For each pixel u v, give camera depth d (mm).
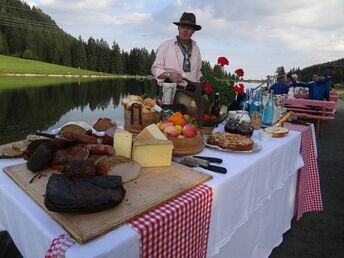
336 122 8453
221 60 2010
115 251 693
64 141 1111
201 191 1007
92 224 735
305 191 2523
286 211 2197
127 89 37438
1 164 1178
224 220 1193
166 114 1570
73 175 836
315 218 2637
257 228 1716
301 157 2219
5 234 1268
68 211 743
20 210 865
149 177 1066
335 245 2238
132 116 1472
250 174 1349
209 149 1545
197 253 1018
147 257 799
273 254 2094
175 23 2650
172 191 957
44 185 953
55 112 16969
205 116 1738
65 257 663
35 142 1180
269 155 1539
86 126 1354
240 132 1795
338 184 3492
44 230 755
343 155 4789
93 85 41062
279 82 6062
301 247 2193
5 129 11727
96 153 1065
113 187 826
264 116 2275
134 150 1131
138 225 778
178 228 892
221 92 1910
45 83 39531
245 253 1649
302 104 6312
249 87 2459
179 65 2725
